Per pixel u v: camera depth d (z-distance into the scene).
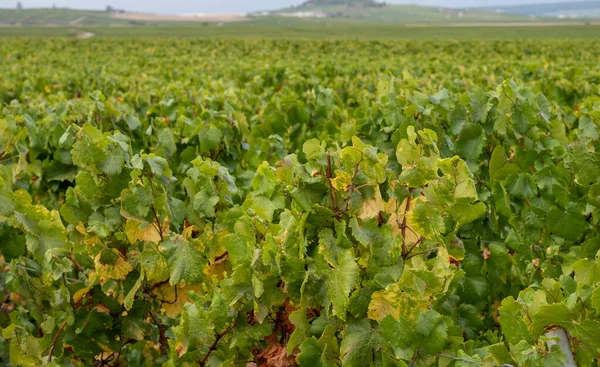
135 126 5.40
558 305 2.08
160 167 2.83
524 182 4.04
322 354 2.33
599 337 2.08
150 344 4.26
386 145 4.56
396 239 2.35
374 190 2.40
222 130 4.84
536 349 2.05
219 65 18.00
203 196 2.89
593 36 91.12
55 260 2.99
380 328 2.22
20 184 4.83
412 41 38.62
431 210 2.35
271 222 2.84
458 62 18.44
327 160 2.41
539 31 112.19
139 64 19.88
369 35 103.81
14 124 4.40
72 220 3.19
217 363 2.60
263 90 10.54
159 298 3.17
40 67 17.55
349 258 2.22
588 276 2.39
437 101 4.48
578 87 8.74
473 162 4.21
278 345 2.66
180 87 9.06
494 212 4.33
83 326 3.08
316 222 2.38
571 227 3.83
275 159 4.93
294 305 2.38
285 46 36.25
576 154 3.76
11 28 166.38
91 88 10.94
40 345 3.31
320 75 12.74
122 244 3.01
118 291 3.02
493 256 4.11
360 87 10.52
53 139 5.04
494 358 2.16
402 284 2.22
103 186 2.89
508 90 4.10
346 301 2.20
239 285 2.46
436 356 2.20
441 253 2.37
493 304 4.24
